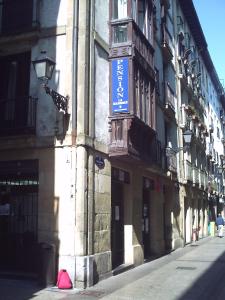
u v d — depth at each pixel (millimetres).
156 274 13641
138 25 14938
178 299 9961
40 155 12094
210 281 12414
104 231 12664
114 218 14547
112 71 13633
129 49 13555
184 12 29672
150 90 15711
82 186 11570
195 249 22938
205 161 35812
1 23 13156
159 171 19078
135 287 11352
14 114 12609
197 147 31750
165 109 21562
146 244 18422
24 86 12852
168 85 22203
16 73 13023
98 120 12758
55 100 11508
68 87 12023
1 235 12547
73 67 12062
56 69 12250
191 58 31328
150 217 19156
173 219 22750
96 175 12383
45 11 12742
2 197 12773
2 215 12664
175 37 26031
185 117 26391
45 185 11906
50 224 11703
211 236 35281
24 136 12188
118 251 14773
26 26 12867
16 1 13125
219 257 18734
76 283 11148
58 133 11906
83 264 11211
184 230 25641
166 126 23047
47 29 12555
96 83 12789
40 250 11266
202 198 33969
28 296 9961
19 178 12562
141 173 16781
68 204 11586
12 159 12453
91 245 11742
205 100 38812
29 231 12203
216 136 45875
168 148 21281
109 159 13367
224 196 49094
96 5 13195
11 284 11164
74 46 12180
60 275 10969
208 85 41750
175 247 22766
